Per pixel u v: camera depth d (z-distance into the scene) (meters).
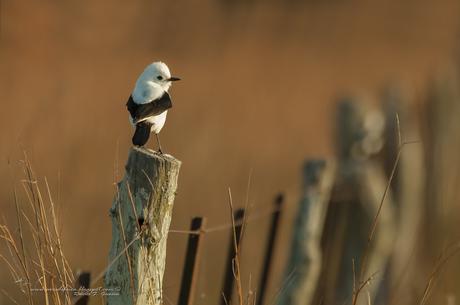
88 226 12.52
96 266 11.66
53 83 21.12
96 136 16.06
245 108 23.81
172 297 11.12
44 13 28.27
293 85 30.83
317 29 42.75
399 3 50.31
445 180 14.29
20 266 7.16
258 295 9.75
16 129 15.77
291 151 20.97
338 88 31.98
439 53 43.06
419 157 12.48
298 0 44.72
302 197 10.18
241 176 16.61
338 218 10.81
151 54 31.89
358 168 11.16
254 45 36.84
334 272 10.83
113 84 23.83
